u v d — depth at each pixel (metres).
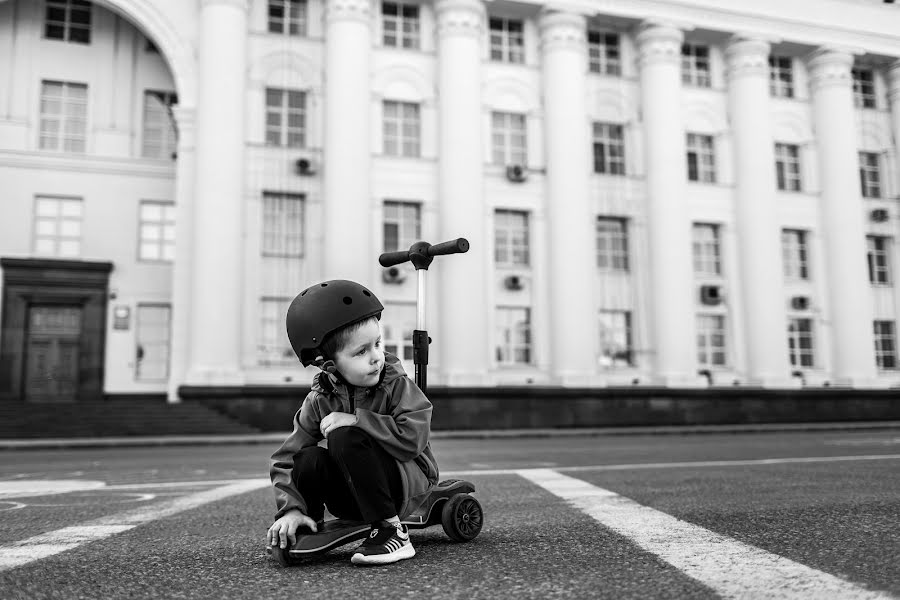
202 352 20.66
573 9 24.80
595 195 24.92
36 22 23.84
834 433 19.98
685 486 6.23
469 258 22.89
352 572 2.80
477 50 23.97
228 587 2.61
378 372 2.96
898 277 28.38
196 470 9.38
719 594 2.39
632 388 23.50
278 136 22.77
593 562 2.95
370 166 22.77
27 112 23.52
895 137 29.08
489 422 22.22
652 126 25.39
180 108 22.02
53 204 23.48
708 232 26.42
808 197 27.41
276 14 23.25
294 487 3.04
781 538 3.52
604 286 24.77
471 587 2.51
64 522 4.55
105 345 23.22
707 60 27.36
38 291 22.77
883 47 28.36
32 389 22.69
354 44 22.59
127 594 2.54
